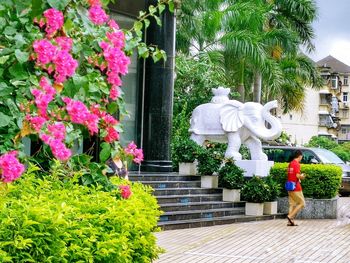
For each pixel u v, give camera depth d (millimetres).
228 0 29688
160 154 19703
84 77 5582
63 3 4980
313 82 37219
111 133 6316
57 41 5359
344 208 23406
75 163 6402
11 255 4391
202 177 18859
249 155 24281
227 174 18672
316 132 86000
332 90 98250
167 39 19859
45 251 4594
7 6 5199
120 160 6480
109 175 7973
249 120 20469
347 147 66438
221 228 16344
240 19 28203
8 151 5418
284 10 34156
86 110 5672
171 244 13195
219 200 18547
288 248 13289
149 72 19969
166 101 19969
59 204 5164
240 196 18781
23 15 5289
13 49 5242
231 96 30219
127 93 20109
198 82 26375
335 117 96625
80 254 4762
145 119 19984
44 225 4625
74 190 5996
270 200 19016
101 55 6066
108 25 6438
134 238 5742
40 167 6418
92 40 6027
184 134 24156
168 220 16031
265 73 29031
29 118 5383
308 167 19922
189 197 17562
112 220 5430
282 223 18031
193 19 28547
